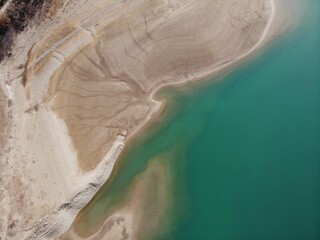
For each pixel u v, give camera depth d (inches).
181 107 1072.2
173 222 1007.6
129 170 1037.2
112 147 1034.7
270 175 1024.2
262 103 1078.4
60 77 1017.5
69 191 976.9
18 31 1004.6
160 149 1049.5
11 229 921.5
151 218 1010.7
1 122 960.3
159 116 1064.8
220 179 1029.2
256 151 1044.5
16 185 945.5
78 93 1026.7
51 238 964.6
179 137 1056.2
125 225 1005.2
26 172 957.8
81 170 999.0
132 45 1066.7
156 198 1021.2
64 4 1042.1
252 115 1069.8
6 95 976.3
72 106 1018.7
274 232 984.9
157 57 1077.1
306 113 1067.9
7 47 997.2
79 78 1030.4
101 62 1047.6
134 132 1052.5
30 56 1007.0
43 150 976.9
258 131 1059.3
